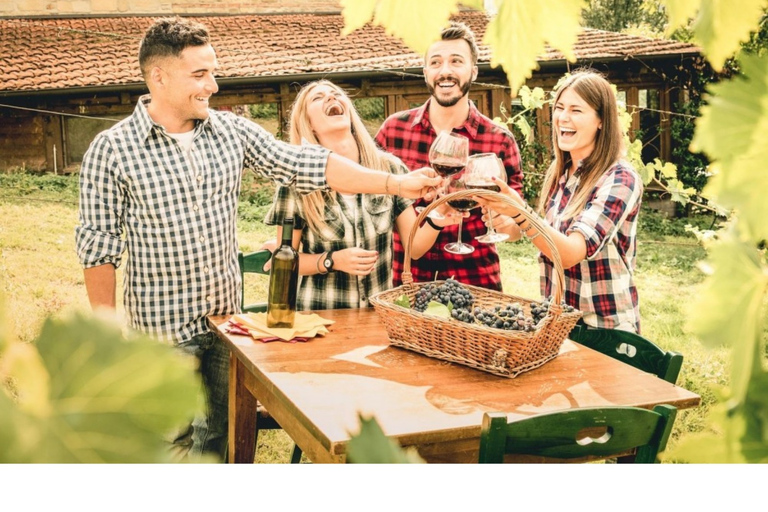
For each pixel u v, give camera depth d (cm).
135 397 12
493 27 29
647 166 513
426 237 301
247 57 1212
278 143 289
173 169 266
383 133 375
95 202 262
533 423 164
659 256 944
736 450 21
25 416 12
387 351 239
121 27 1341
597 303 285
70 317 12
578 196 286
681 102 1244
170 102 262
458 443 188
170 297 274
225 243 284
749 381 21
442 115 361
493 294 258
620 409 172
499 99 1193
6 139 1135
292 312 259
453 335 223
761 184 21
